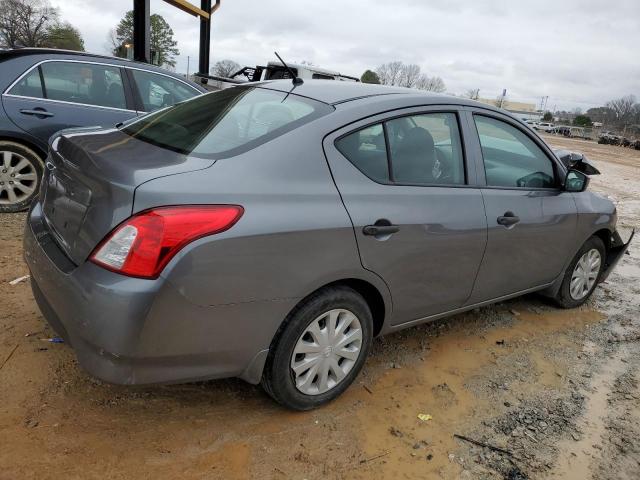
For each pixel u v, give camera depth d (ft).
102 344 6.75
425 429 9.00
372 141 9.04
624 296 16.55
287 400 8.53
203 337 7.19
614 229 14.83
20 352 9.63
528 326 13.57
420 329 12.74
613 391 10.83
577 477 8.27
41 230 8.58
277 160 7.86
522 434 9.15
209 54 38.83
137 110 18.98
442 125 10.30
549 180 12.71
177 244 6.68
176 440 7.98
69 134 9.45
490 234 10.71
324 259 8.03
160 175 7.00
